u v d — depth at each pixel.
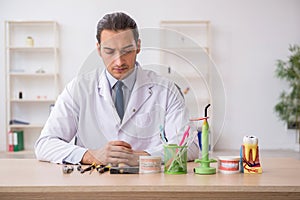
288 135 5.68
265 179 1.20
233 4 5.65
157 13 5.61
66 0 5.57
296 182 1.16
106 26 1.33
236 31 5.66
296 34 5.68
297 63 5.28
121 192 1.18
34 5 5.56
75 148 1.50
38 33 5.57
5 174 1.29
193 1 5.64
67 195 1.19
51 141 1.55
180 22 5.48
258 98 5.68
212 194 1.18
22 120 5.59
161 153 1.36
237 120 5.66
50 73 5.34
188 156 1.41
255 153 1.31
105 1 5.57
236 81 5.67
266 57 5.69
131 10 5.60
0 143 5.51
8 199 1.18
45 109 5.61
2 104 5.54
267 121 5.68
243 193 1.18
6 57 5.44
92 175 1.27
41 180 1.18
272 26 5.68
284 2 5.67
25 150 5.37
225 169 1.30
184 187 1.11
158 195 1.18
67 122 1.57
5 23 5.39
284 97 5.44
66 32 5.57
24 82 5.59
